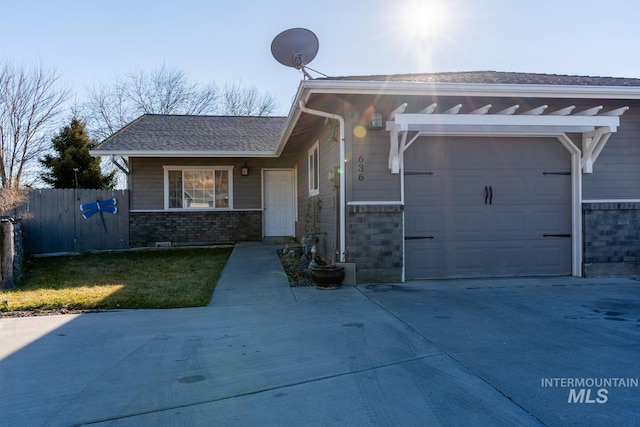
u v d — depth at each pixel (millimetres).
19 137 22047
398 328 4680
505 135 7727
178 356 3924
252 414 2830
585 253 7809
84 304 5855
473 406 2875
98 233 13008
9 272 6914
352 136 7215
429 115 6711
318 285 6902
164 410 2902
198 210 13820
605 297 6211
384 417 2756
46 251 12422
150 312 5555
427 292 6551
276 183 14422
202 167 13852
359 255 7223
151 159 13562
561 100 7566
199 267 9234
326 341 4277
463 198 7684
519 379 3293
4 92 21469
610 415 2734
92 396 3119
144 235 13500
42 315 5406
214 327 4848
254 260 9922
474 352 3900
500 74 8922
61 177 22547
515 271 7816
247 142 14164
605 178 7895
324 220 9125
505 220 7793
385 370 3508
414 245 7555
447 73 8930
